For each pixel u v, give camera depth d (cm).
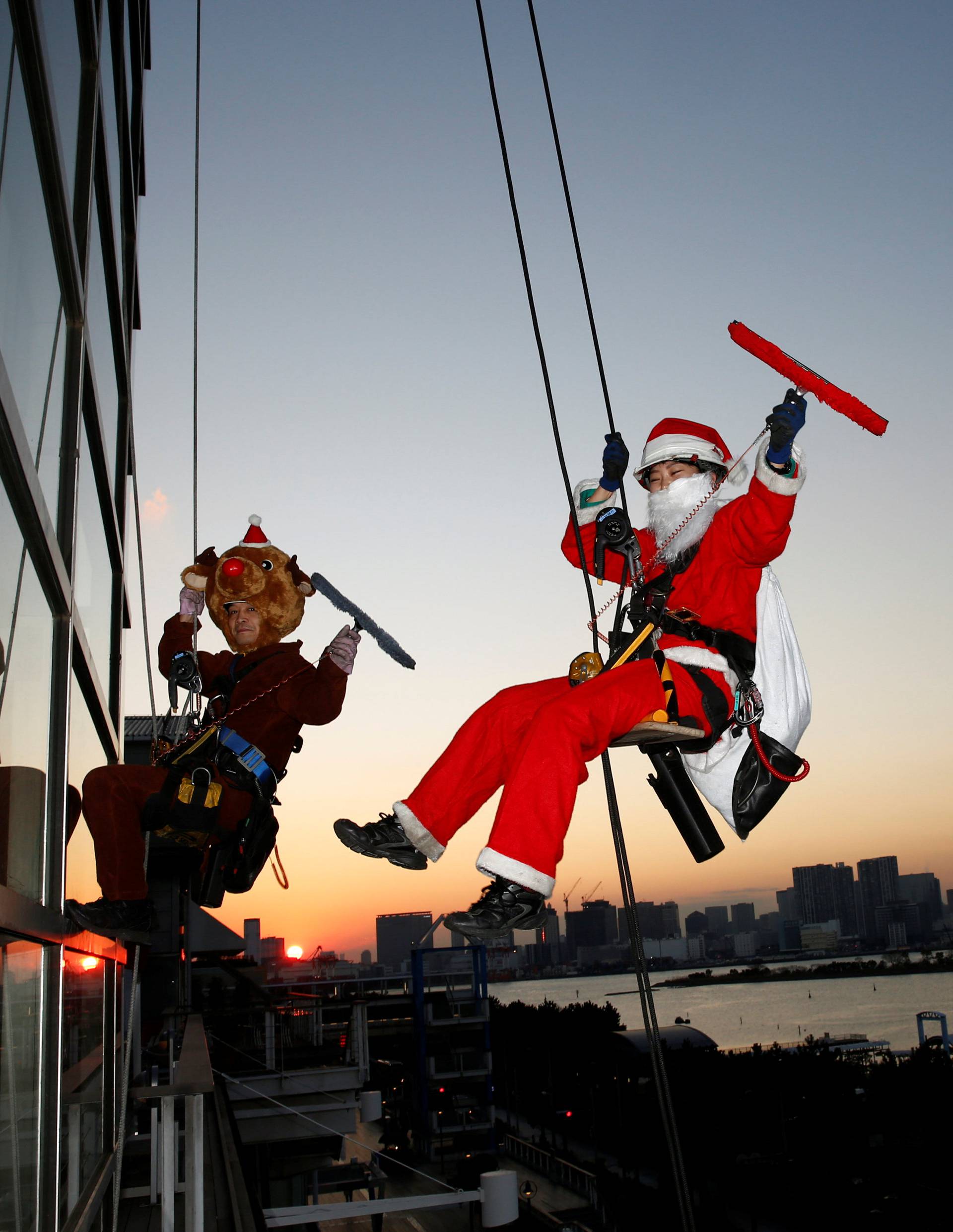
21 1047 322
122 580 822
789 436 341
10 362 322
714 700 355
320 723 441
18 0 330
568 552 421
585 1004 11662
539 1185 4903
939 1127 6694
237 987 1984
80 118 500
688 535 381
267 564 479
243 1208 496
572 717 317
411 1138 4431
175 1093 446
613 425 390
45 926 348
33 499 330
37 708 373
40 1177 359
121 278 767
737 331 340
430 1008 4347
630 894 340
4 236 311
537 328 387
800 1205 5472
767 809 375
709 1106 7600
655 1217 4216
